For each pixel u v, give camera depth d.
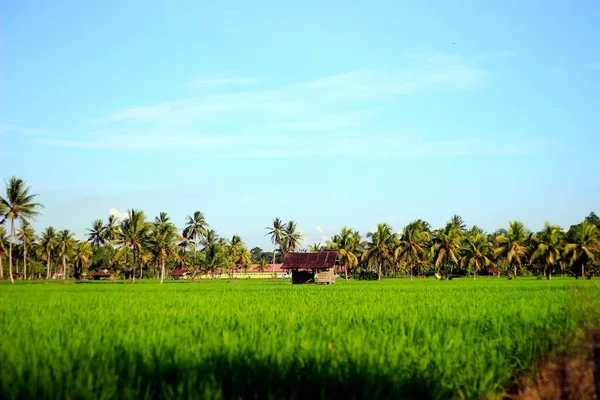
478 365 8.18
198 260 89.62
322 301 21.33
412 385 7.40
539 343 9.79
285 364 7.77
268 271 121.25
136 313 15.60
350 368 7.45
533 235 73.75
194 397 6.49
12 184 60.56
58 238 85.06
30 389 6.80
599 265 71.69
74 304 20.28
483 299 21.70
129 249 72.06
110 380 6.96
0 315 15.15
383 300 21.70
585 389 8.06
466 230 102.62
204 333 10.41
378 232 80.56
